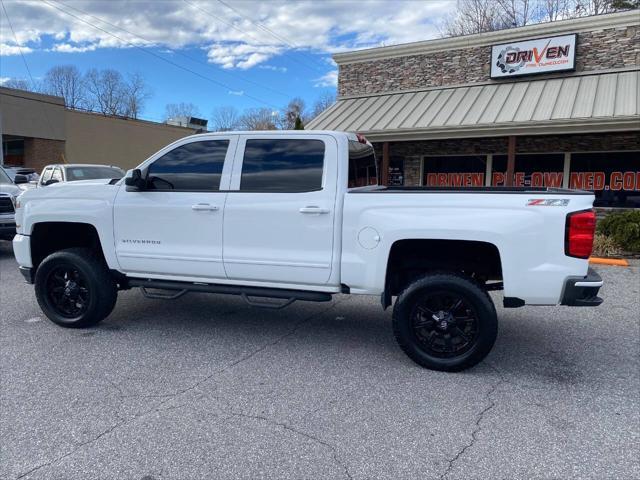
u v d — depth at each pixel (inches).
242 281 185.9
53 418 132.3
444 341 163.9
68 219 203.9
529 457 115.1
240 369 166.1
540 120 464.8
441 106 560.7
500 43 564.1
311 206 172.4
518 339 197.6
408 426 129.0
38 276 207.2
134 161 1376.7
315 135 178.5
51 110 1115.9
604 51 517.3
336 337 199.8
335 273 172.6
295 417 133.3
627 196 518.9
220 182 186.1
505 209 154.5
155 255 193.5
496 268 173.6
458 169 605.0
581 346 189.5
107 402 141.6
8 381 155.6
